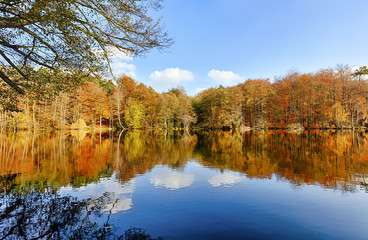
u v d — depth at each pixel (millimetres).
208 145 20766
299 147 18016
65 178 8883
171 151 16828
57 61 6578
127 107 51219
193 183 8156
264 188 7484
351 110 41312
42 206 5875
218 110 55906
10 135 30422
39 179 8711
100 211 5559
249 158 13461
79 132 39344
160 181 8461
